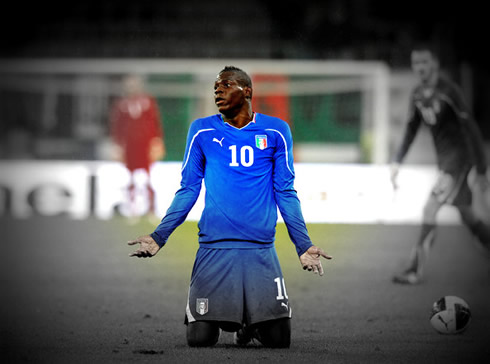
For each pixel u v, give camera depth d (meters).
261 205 21.16
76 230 67.38
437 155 38.72
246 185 21.12
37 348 21.72
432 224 38.38
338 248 55.28
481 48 107.88
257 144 21.23
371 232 67.06
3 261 47.41
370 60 106.00
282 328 21.14
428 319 27.62
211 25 108.75
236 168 21.16
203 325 21.09
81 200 81.06
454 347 22.14
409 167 78.81
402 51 106.44
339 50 108.31
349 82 94.56
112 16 112.38
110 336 23.73
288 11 110.06
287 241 62.38
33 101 99.56
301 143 95.31
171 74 98.25
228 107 21.16
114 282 38.38
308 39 108.50
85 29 108.50
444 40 108.50
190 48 106.69
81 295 33.81
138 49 107.44
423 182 76.00
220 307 20.75
